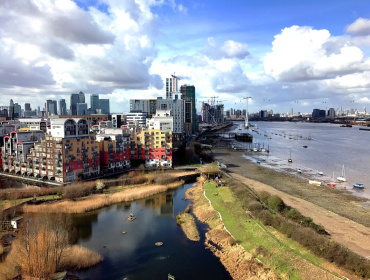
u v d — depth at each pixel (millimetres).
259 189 142000
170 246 87312
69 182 141250
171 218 109625
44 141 147375
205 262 78312
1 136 186500
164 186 149000
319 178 171375
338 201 127500
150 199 132750
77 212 112562
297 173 184750
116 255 81625
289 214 98688
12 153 165250
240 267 74750
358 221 103125
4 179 157500
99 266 75812
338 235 88812
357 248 79750
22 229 89875
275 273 70500
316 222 99250
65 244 83188
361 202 126688
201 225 104125
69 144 142875
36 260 66625
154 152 189625
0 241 84188
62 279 65812
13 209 103438
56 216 106562
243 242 86438
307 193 139625
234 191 129375
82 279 69688
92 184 136500
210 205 120375
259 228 91000
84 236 93500
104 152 167125
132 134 199625
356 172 188375
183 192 145375
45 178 148875
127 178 153500
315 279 65312
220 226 99875
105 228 99750
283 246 78812
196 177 174375
